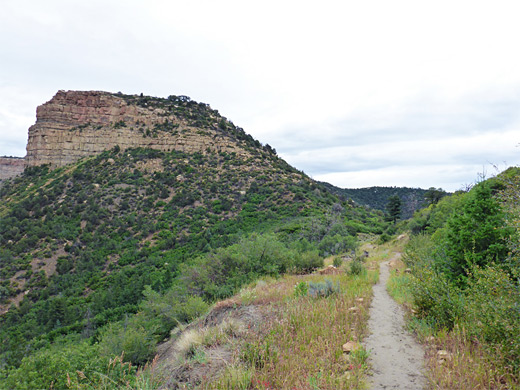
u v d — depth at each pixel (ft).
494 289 17.95
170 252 215.31
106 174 348.38
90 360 26.43
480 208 30.60
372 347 19.35
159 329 52.37
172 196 309.63
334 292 35.09
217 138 418.51
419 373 15.40
